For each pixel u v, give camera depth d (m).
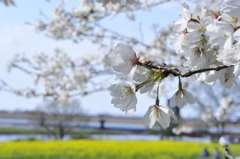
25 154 21.80
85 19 7.60
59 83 10.08
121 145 24.58
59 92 9.98
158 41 8.48
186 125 11.41
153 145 24.67
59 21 8.70
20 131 44.09
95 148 23.09
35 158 21.67
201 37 1.92
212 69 1.98
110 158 21.67
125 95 1.93
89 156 21.92
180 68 1.99
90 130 38.12
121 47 1.92
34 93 10.17
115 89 1.94
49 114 34.97
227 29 1.73
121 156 21.83
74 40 8.73
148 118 1.97
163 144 25.12
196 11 1.97
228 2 1.72
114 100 1.94
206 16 1.95
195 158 21.27
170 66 1.98
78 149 22.95
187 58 1.96
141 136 33.12
